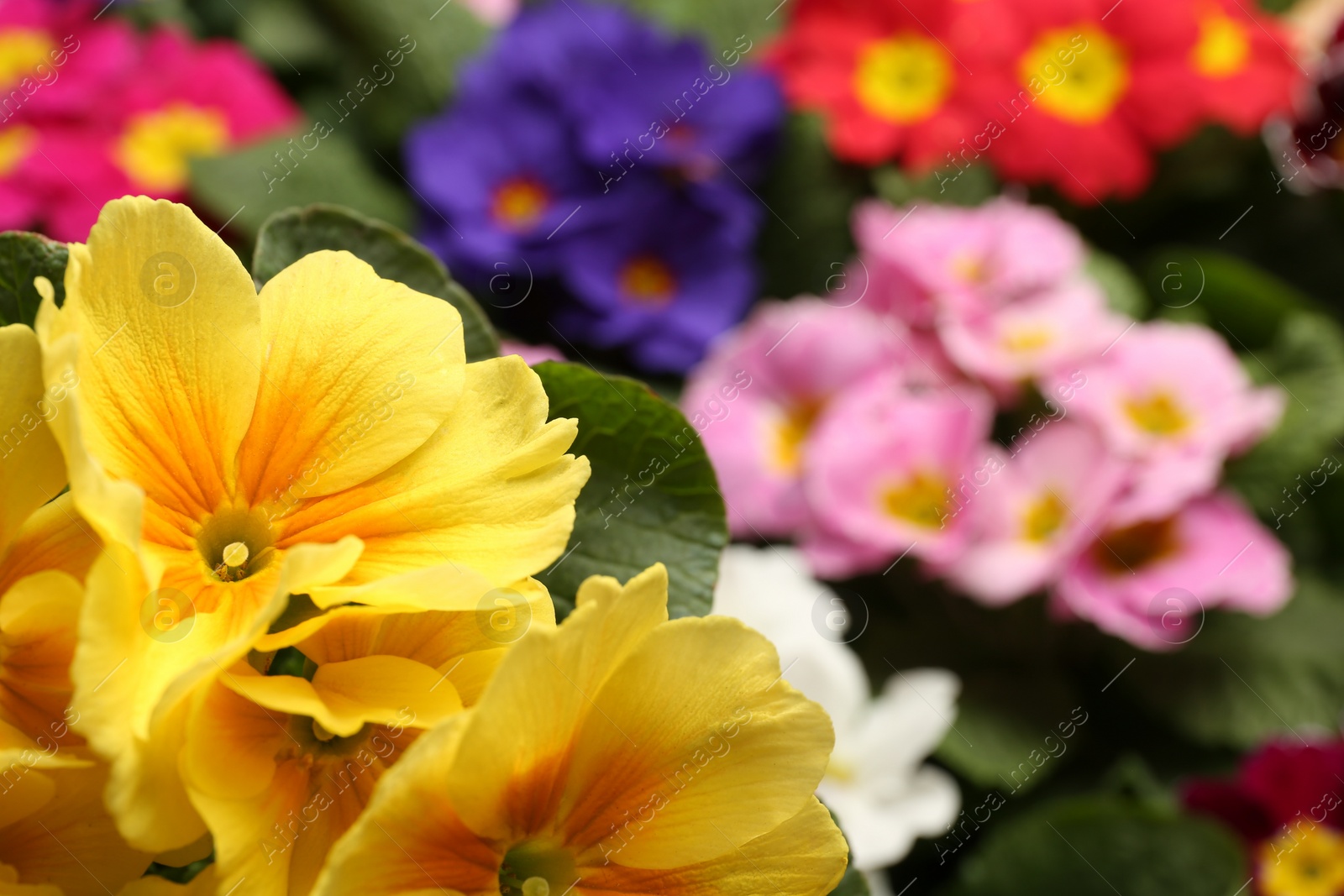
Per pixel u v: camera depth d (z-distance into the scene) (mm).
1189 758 583
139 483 283
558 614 353
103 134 612
